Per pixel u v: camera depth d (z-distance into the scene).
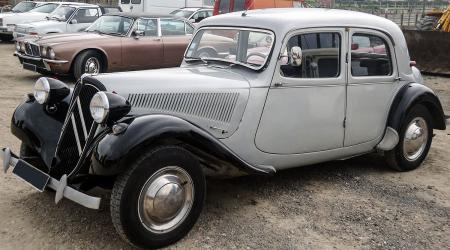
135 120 3.44
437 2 32.03
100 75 3.87
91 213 4.09
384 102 5.12
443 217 4.31
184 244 3.68
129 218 3.36
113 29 11.08
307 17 4.54
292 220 4.15
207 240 3.75
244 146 4.26
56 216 4.03
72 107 3.85
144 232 3.45
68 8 14.84
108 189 3.81
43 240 3.66
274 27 4.34
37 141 4.12
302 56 4.45
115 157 3.25
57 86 4.27
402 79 5.29
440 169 5.59
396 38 5.21
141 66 11.12
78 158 3.75
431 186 5.03
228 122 4.15
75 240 3.68
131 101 3.76
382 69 5.11
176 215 3.63
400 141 5.23
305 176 5.20
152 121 3.45
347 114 4.81
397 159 5.30
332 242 3.81
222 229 3.94
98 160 3.29
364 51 4.91
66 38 10.29
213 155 3.74
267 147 4.38
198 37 5.06
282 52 4.30
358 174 5.33
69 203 4.26
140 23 11.04
